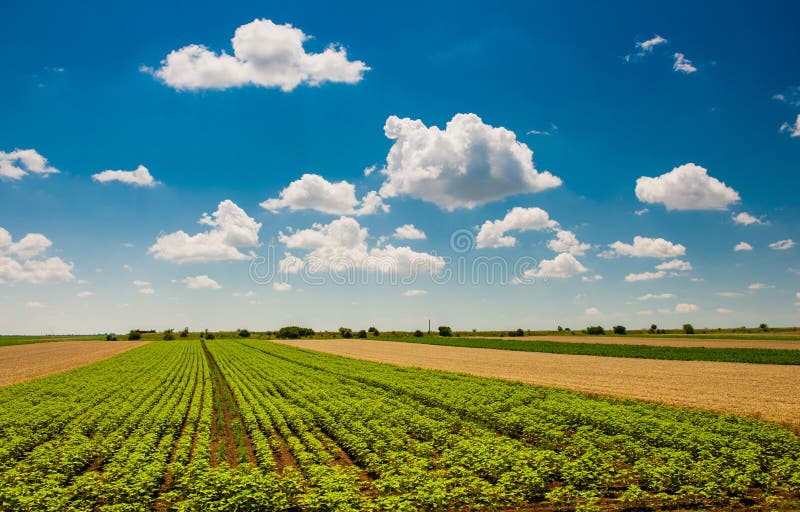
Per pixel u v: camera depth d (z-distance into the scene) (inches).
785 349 2719.0
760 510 549.3
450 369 2028.8
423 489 541.0
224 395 1446.9
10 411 1080.8
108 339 6023.6
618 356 2608.3
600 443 773.3
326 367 2064.5
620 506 567.2
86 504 535.8
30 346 4232.3
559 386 1477.6
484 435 828.0
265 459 676.1
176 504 512.1
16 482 585.9
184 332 6328.7
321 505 507.8
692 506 565.3
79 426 941.8
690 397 1246.3
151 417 973.8
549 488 619.8
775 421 948.0
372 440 797.2
